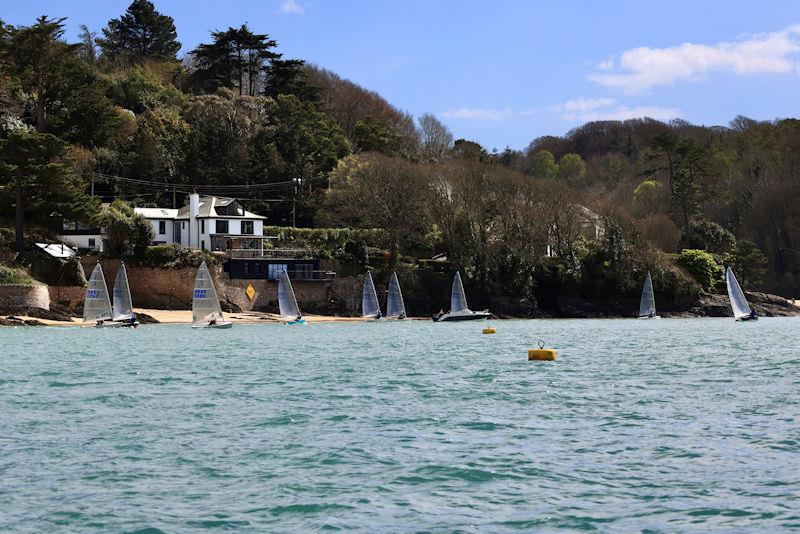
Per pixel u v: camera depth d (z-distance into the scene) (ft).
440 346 213.87
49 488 72.95
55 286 327.88
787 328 307.17
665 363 166.30
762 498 69.15
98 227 361.92
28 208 338.75
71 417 104.27
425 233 430.20
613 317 415.23
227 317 353.10
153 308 355.56
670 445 87.25
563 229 425.69
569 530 62.44
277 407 110.93
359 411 107.34
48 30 409.28
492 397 118.93
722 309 425.28
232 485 73.77
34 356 183.52
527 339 242.17
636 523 63.67
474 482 74.23
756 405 110.73
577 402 114.21
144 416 104.83
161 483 74.43
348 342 229.66
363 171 421.18
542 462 80.69
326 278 388.57
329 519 64.90
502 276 412.16
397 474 76.69
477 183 420.36
